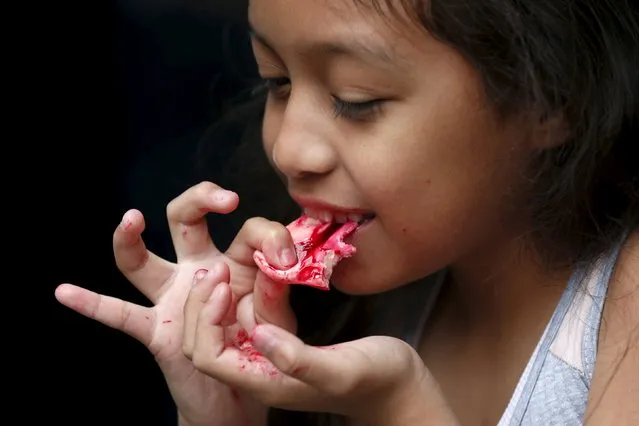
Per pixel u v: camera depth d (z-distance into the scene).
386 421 2.74
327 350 2.58
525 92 2.82
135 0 4.95
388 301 3.51
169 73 5.02
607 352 2.82
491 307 3.19
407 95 2.73
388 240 2.88
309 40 2.71
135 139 5.04
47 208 4.88
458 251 2.95
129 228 3.04
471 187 2.85
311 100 2.81
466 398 3.25
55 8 4.75
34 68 4.76
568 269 3.02
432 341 3.40
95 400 5.03
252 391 2.72
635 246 2.93
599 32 2.91
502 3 2.73
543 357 2.92
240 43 4.35
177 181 5.05
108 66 4.93
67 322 4.96
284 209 3.80
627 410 2.75
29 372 4.92
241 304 3.12
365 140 2.77
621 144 3.04
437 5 2.67
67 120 4.86
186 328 2.85
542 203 2.95
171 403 5.16
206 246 3.19
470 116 2.78
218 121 4.08
